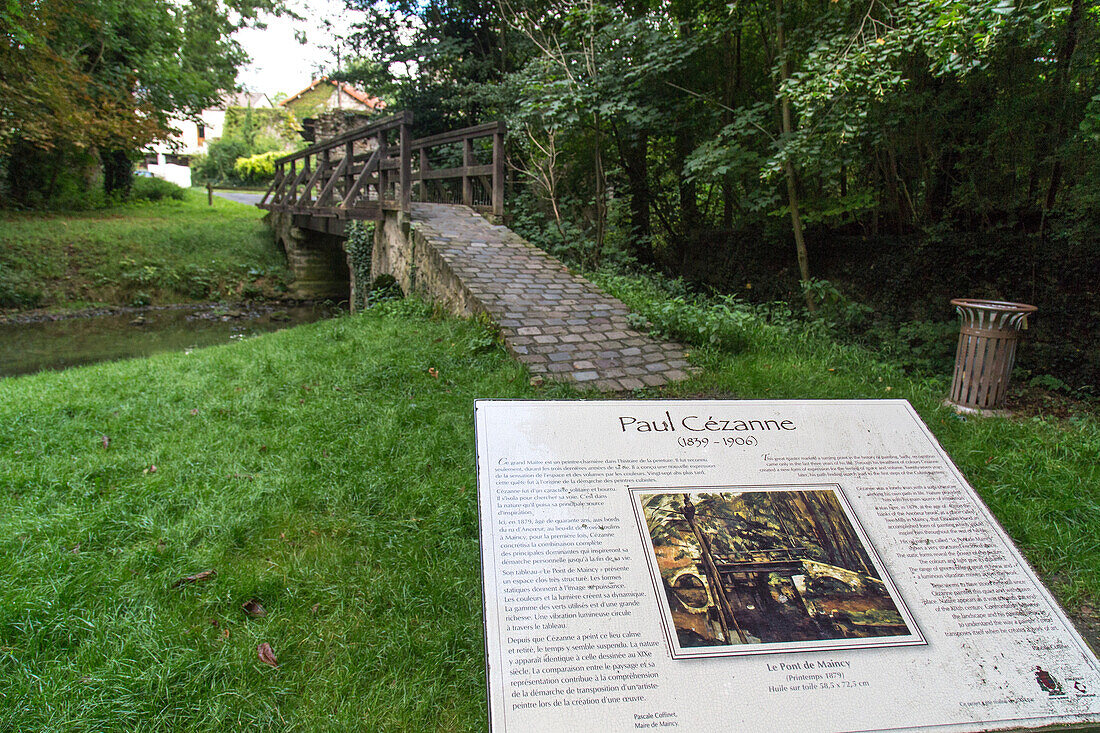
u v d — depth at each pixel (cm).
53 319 1103
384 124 855
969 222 568
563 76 810
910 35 457
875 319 617
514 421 197
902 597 170
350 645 216
